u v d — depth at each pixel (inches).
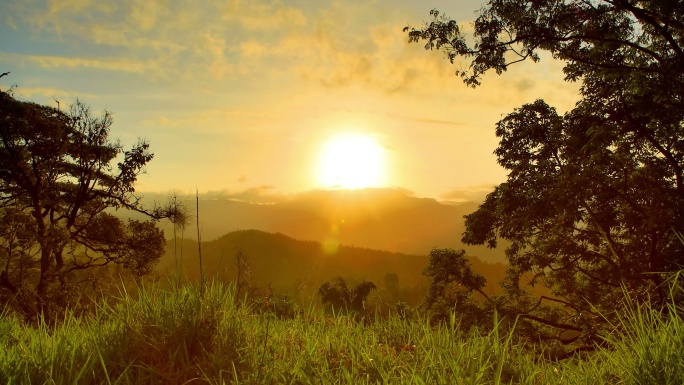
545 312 777.6
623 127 651.5
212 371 114.6
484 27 641.0
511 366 123.0
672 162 622.5
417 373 111.2
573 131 673.0
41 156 1044.5
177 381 111.7
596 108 668.1
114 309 143.6
